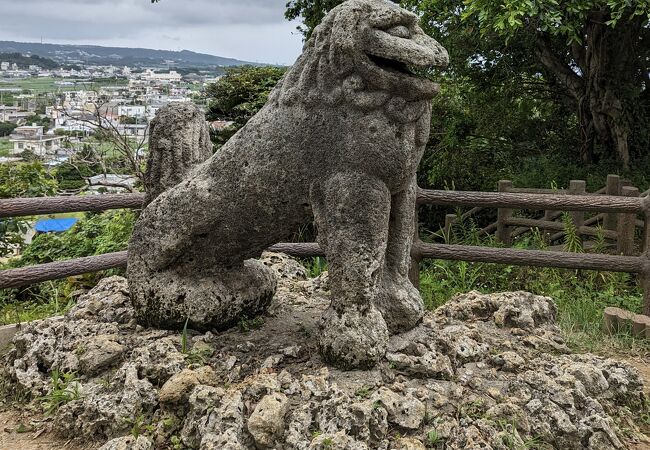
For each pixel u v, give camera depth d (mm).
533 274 5238
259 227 2666
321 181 2490
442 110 10422
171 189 2787
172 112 3084
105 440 2404
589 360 2957
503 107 9891
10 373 2869
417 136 2428
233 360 2574
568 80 9523
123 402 2402
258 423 2158
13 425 2605
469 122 10156
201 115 3217
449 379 2559
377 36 2248
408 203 2744
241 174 2598
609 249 6488
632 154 9453
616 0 6633
